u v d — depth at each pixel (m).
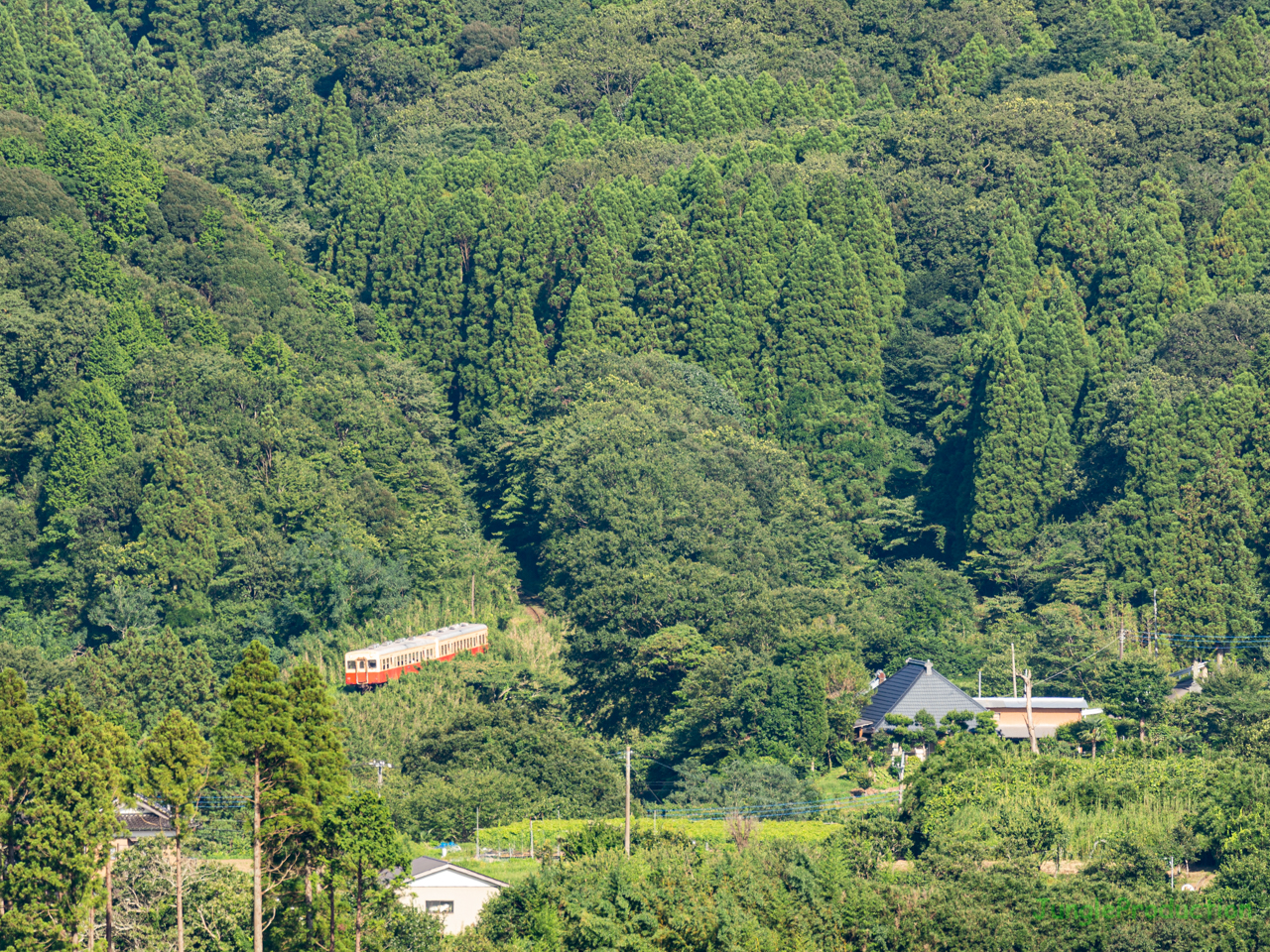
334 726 152.38
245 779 144.38
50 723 149.12
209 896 151.50
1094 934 145.50
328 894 146.62
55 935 140.50
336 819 144.75
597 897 153.25
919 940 146.62
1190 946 143.38
